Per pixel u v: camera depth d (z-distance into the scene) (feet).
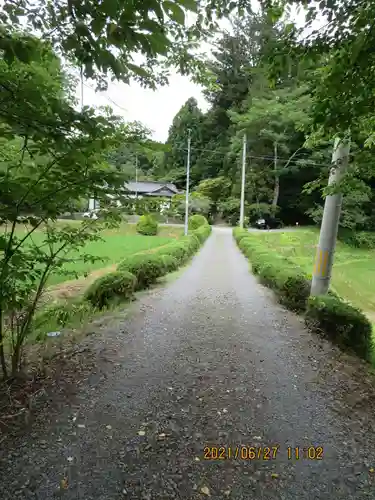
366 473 5.90
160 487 5.39
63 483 5.36
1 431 6.58
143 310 16.31
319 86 7.77
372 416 7.79
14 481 5.34
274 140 89.66
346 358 11.28
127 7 3.52
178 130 125.49
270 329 14.08
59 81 5.96
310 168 91.56
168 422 7.25
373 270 51.39
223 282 24.47
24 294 7.77
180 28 7.13
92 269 26.27
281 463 6.09
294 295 17.04
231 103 115.75
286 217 104.88
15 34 4.22
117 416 7.38
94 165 7.05
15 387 8.20
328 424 7.40
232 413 7.72
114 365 10.05
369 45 5.84
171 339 12.60
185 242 39.60
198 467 5.90
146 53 3.94
